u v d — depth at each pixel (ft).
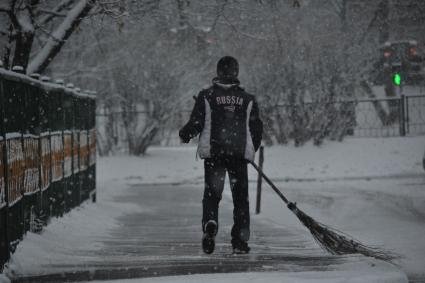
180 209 60.54
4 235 29.58
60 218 45.60
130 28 92.94
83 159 55.77
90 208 55.01
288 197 68.03
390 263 29.68
